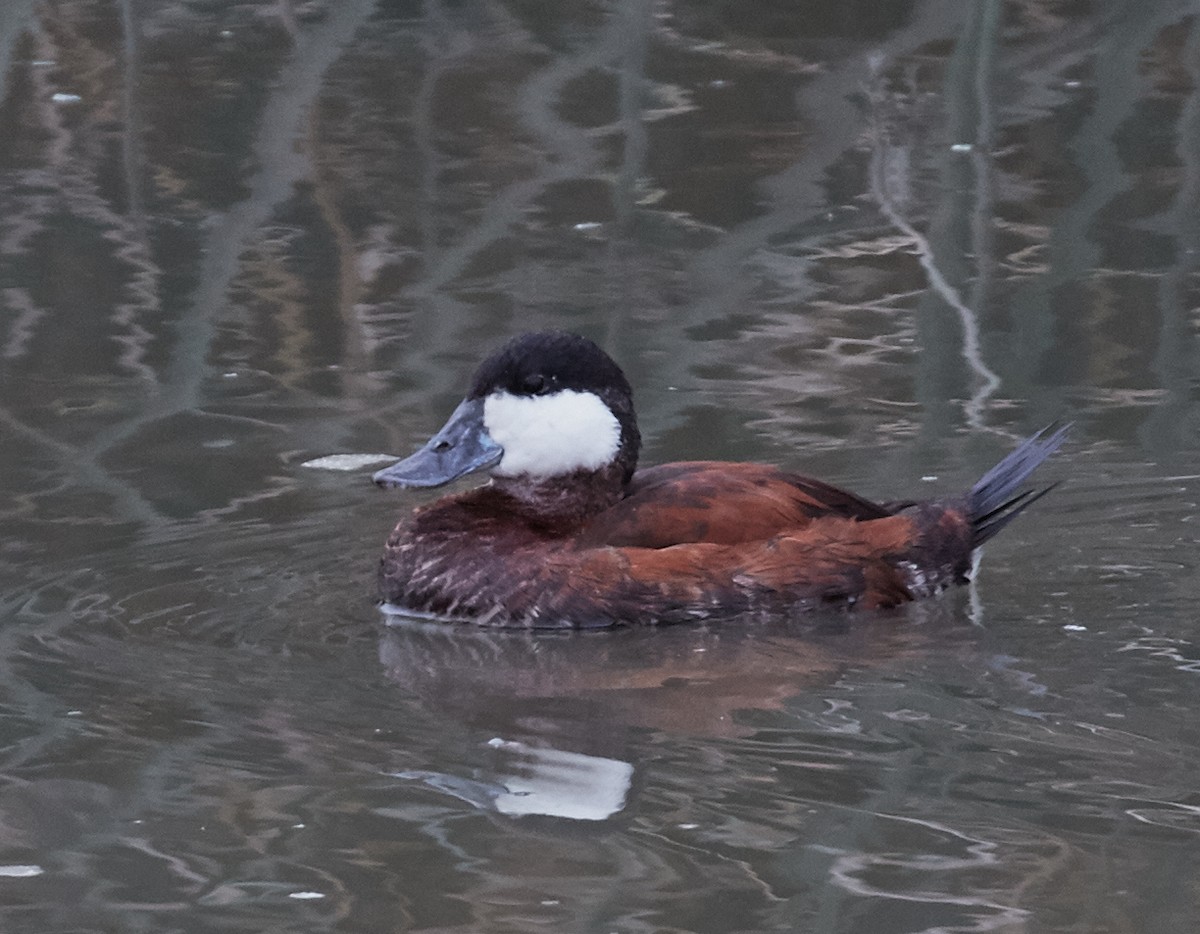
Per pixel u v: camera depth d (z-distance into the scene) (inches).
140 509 399.9
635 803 266.7
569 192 618.2
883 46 760.3
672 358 483.5
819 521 360.2
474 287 537.0
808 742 287.6
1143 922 229.0
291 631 343.9
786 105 696.4
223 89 718.5
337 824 261.0
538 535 362.9
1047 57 741.9
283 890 241.6
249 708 305.3
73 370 482.6
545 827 259.0
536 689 314.8
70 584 360.8
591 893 239.1
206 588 362.0
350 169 639.1
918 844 251.3
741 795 268.5
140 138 670.5
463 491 379.9
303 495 409.4
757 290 534.3
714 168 637.3
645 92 713.6
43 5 808.3
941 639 335.6
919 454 425.7
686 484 362.0
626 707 305.3
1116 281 537.3
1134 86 713.0
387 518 400.2
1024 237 574.9
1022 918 230.5
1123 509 397.7
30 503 402.0
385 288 538.3
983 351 488.4
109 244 573.9
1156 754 280.1
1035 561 373.7
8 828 260.4
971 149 653.3
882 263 555.8
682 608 348.2
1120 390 462.6
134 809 266.7
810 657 327.9
